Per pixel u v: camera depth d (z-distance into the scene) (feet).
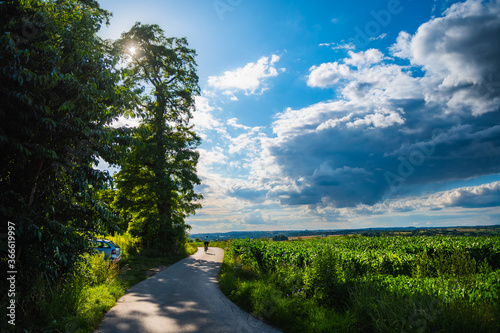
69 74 22.36
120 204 86.28
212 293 33.83
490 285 19.54
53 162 24.11
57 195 25.82
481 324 15.40
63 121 22.90
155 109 90.94
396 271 38.22
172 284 39.04
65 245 24.99
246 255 62.23
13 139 19.12
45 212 23.43
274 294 25.73
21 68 18.99
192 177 91.56
